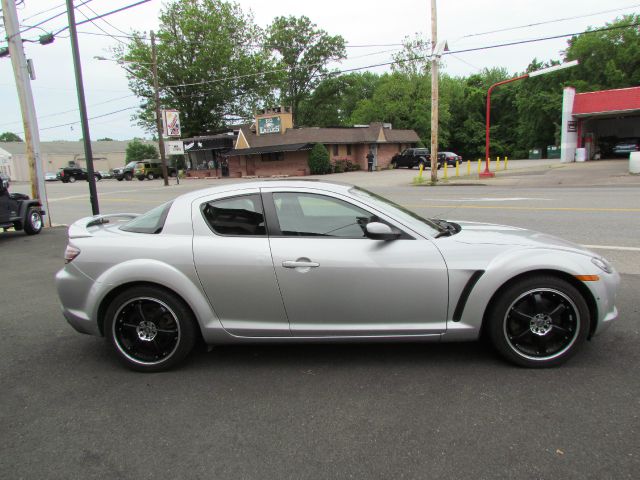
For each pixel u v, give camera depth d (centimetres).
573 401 299
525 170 2986
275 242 350
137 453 264
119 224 412
